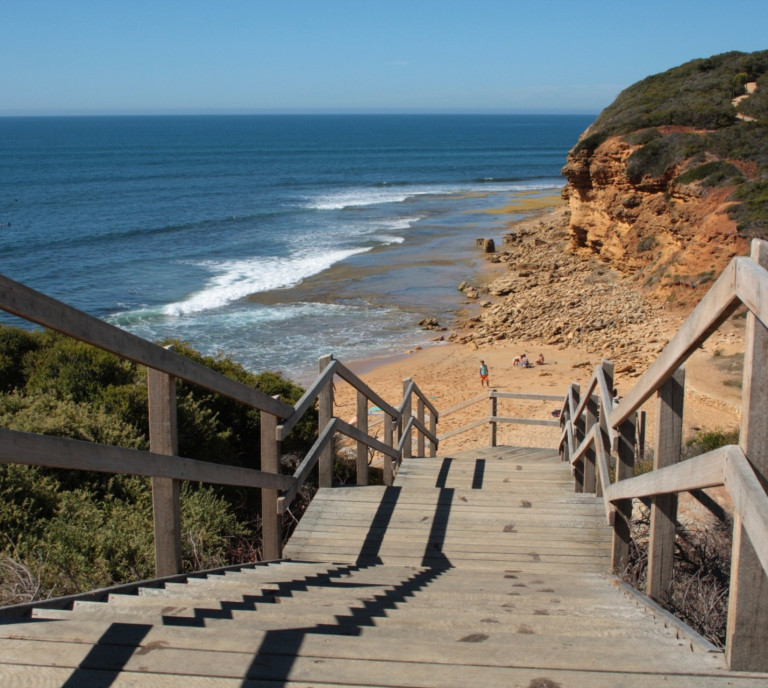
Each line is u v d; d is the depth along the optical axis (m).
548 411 21.27
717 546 5.26
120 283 39.38
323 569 4.79
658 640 2.83
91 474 6.43
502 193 88.62
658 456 3.50
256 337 30.25
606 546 5.57
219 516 6.32
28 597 4.23
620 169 35.03
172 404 3.55
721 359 21.92
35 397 7.64
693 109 36.59
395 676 2.35
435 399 22.97
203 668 2.36
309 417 10.40
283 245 51.56
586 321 29.39
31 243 51.59
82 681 2.24
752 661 2.39
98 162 136.62
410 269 43.19
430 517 6.13
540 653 2.58
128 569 5.09
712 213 29.22
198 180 103.25
